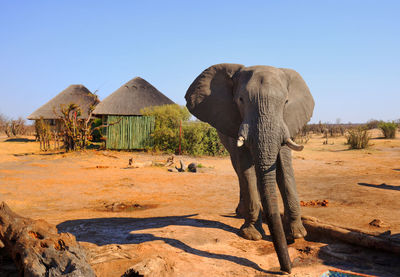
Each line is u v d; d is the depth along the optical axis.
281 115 4.38
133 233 5.82
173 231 5.88
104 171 15.19
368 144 27.42
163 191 11.15
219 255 4.87
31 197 9.73
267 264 4.68
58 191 10.74
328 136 49.34
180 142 22.70
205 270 4.27
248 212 5.73
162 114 24.12
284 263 4.00
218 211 8.23
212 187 11.93
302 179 13.17
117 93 30.30
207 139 22.98
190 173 15.10
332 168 16.56
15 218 4.14
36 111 34.66
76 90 37.38
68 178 13.12
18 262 3.82
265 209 4.10
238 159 5.59
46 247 3.66
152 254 4.60
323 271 4.36
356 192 9.69
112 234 5.81
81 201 9.48
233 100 5.34
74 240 3.83
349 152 24.92
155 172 15.20
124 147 23.86
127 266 4.13
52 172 14.55
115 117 23.97
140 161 18.38
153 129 23.94
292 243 5.58
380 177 12.59
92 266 3.93
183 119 24.20
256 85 4.57
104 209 8.51
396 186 10.59
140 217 7.55
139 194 10.62
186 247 5.10
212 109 5.54
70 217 7.48
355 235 5.21
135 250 4.71
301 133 48.00
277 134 4.20
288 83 5.11
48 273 3.45
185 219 6.99
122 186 11.84
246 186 5.58
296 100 5.04
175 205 9.05
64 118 22.39
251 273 4.28
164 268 3.98
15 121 46.81
